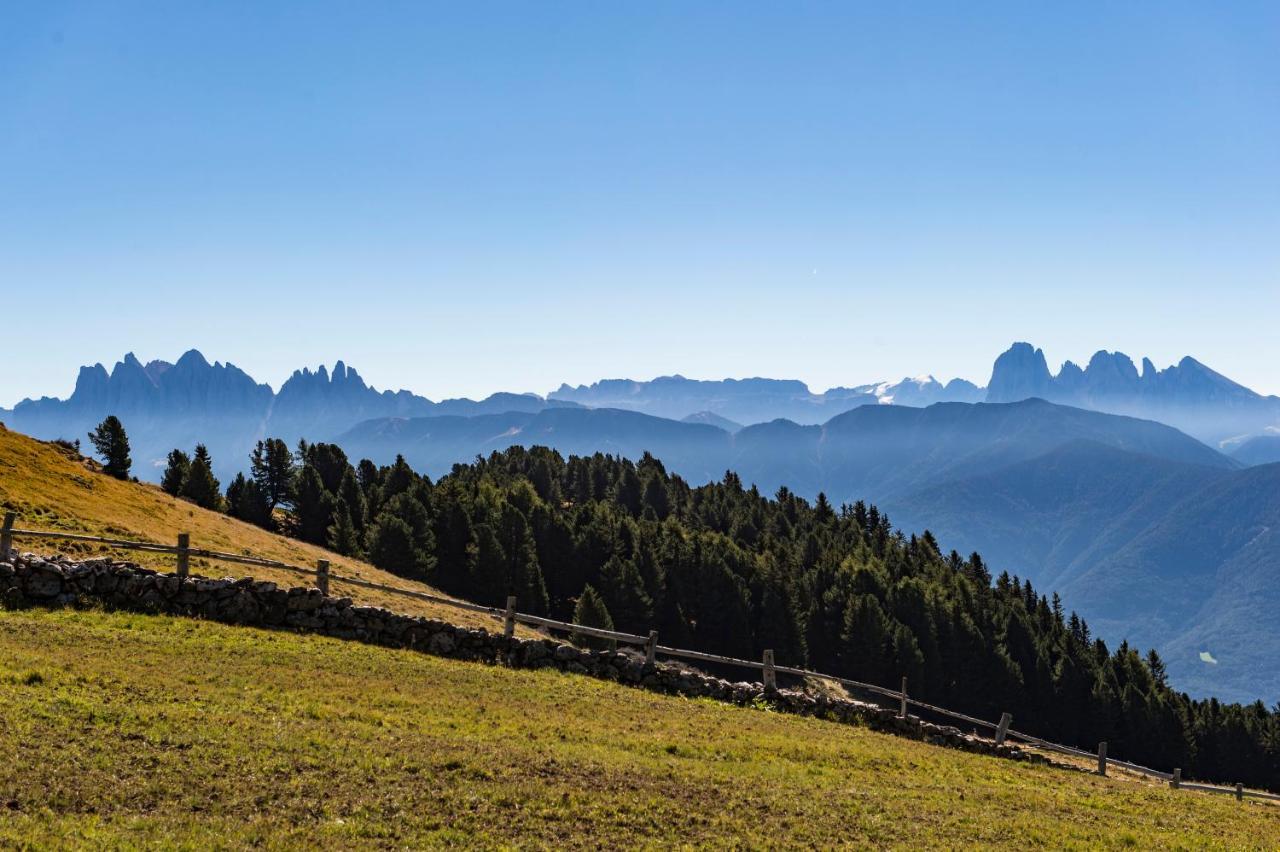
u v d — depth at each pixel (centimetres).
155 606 3216
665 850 1642
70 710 1931
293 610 3331
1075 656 15638
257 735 1953
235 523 9156
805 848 1747
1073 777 3344
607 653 3538
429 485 14025
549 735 2381
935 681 13138
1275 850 2288
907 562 17838
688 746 2492
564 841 1625
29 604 3061
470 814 1683
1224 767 15038
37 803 1487
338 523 11944
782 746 2709
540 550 13475
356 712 2283
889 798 2233
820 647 13700
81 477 7556
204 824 1493
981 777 2834
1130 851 2055
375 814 1633
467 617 6275
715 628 12519
